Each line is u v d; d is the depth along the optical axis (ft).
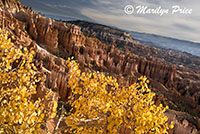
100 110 25.54
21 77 26.55
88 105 25.38
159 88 443.73
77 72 25.63
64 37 421.59
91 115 25.90
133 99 24.04
